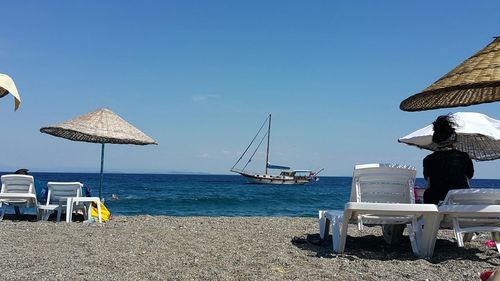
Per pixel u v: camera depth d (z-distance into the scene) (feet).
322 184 189.26
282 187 145.18
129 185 138.00
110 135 26.09
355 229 21.29
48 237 17.40
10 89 10.43
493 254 14.94
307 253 14.90
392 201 15.49
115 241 16.60
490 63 11.18
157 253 14.57
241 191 105.50
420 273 12.32
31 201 24.32
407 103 13.33
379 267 12.89
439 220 13.75
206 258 13.92
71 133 27.86
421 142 21.40
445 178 14.88
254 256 14.29
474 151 21.34
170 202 70.49
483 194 13.52
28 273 11.68
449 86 10.98
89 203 24.12
